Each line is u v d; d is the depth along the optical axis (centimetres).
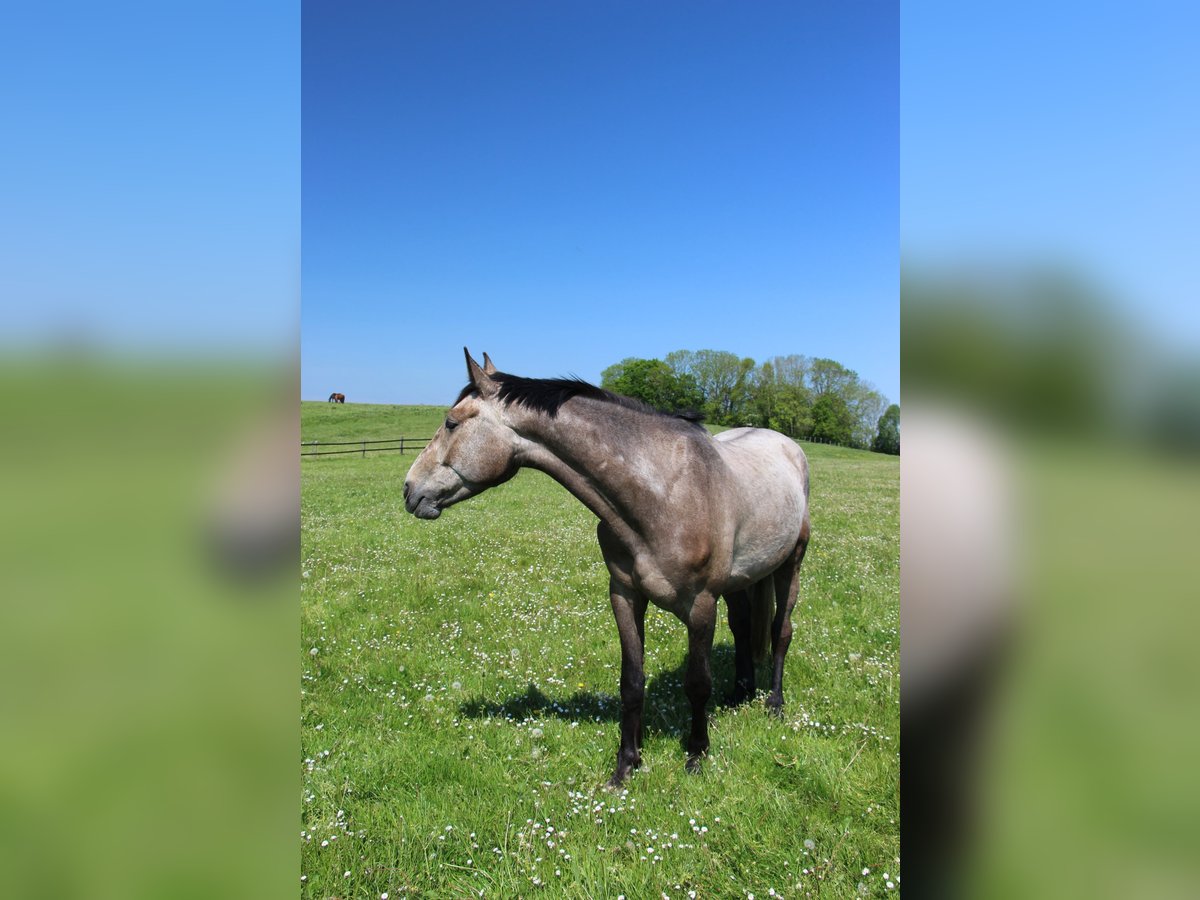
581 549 1083
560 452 389
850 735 433
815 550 1094
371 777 396
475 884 311
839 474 2967
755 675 542
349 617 706
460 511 1591
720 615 734
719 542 404
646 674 558
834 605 755
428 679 550
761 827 341
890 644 612
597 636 641
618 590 412
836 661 576
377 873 314
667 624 685
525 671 563
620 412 399
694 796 371
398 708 491
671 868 314
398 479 2408
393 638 643
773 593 525
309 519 1429
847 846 319
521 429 390
